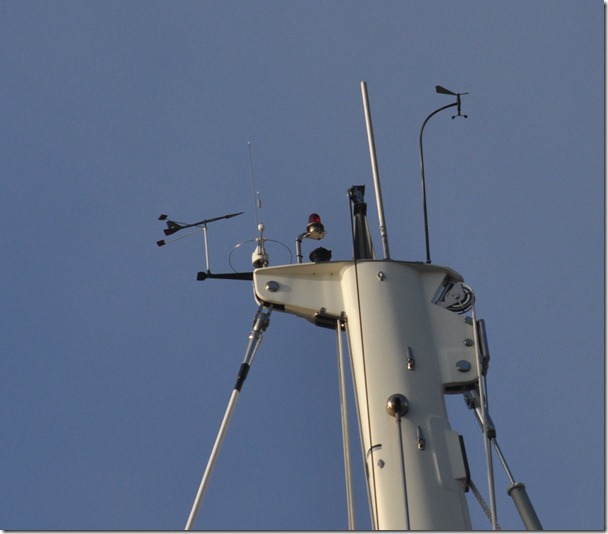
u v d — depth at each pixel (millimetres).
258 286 26328
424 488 22984
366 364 24625
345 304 26062
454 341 25281
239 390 25125
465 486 23406
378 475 23250
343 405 24891
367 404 24141
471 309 25828
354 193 27844
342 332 26141
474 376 24766
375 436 23703
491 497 22844
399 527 22594
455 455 23422
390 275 26000
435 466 23250
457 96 27844
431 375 24562
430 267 26281
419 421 23766
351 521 23719
